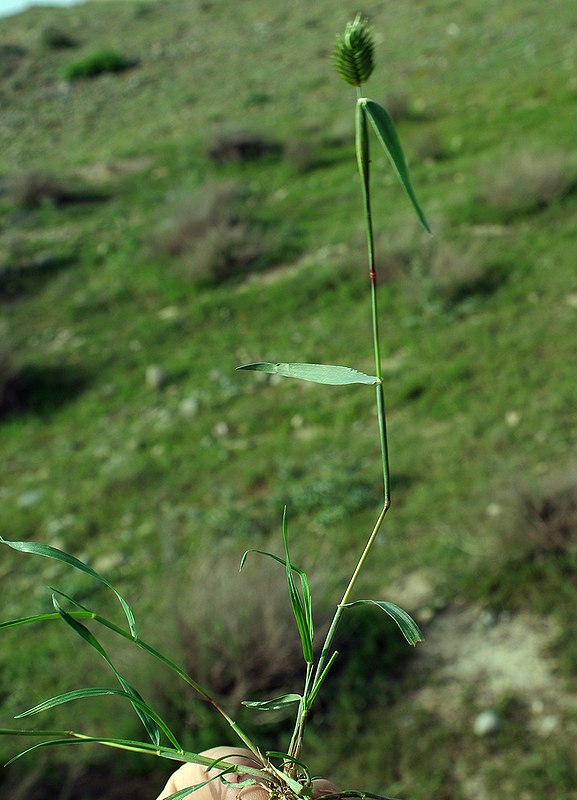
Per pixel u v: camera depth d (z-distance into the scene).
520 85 13.35
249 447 6.34
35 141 21.03
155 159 14.74
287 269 9.30
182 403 7.22
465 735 3.54
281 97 18.27
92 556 5.45
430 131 11.41
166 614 4.02
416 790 3.35
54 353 8.67
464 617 4.17
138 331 8.75
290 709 3.75
